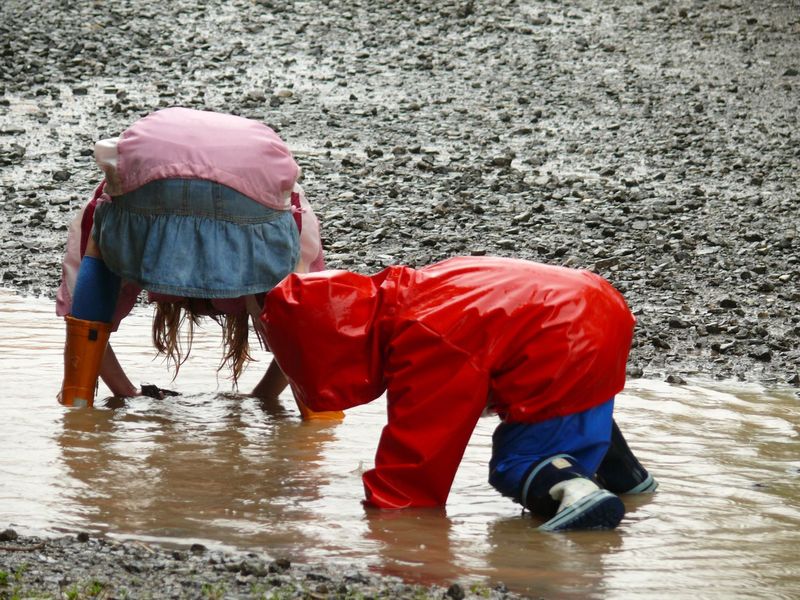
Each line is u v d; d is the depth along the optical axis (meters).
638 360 26.05
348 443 19.67
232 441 19.59
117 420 20.53
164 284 19.30
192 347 26.06
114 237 19.77
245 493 16.94
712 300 30.86
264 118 49.69
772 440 20.25
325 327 16.31
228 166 19.31
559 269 16.73
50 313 28.38
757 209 40.22
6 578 13.15
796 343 27.62
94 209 21.03
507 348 15.95
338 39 62.66
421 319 16.00
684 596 13.50
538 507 15.99
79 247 21.31
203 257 19.39
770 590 13.72
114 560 13.97
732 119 52.19
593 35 64.25
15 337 25.88
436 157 45.62
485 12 67.38
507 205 39.78
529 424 16.19
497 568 14.27
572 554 14.82
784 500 17.11
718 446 19.83
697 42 63.62
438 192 41.12
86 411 20.97
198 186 19.27
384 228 36.75
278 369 22.42
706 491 17.48
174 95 52.69
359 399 16.75
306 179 42.03
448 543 15.13
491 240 35.94
